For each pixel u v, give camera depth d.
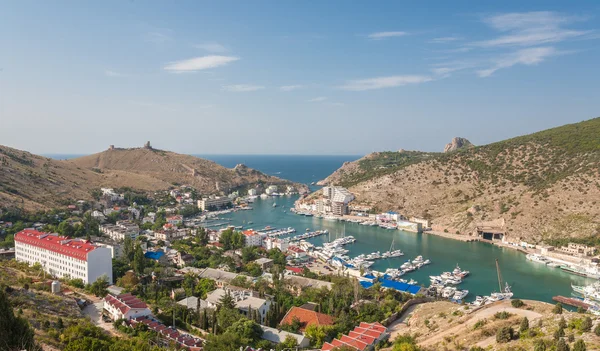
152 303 140.38
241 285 169.62
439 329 107.06
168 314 130.12
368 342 112.12
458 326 104.25
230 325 120.56
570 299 180.62
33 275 153.75
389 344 109.88
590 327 79.19
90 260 159.25
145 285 164.12
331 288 164.38
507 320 96.62
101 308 128.50
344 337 115.69
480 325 98.19
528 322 91.44
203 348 103.06
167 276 177.75
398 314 138.88
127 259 198.25
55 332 91.44
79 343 82.44
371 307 142.62
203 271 193.00
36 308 107.38
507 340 85.44
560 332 78.50
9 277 139.88
